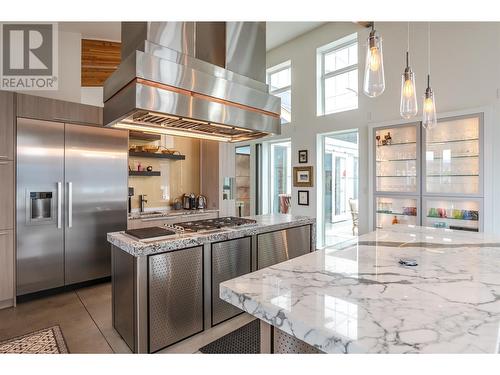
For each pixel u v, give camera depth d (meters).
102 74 4.84
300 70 5.72
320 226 5.53
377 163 4.53
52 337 2.46
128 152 4.16
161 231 2.58
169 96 2.12
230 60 2.71
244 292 1.04
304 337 0.81
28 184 3.27
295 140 5.84
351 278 1.20
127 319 2.29
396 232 2.35
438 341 0.72
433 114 2.37
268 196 6.83
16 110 3.19
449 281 1.16
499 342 0.71
